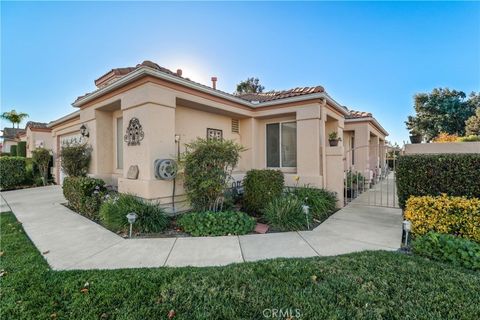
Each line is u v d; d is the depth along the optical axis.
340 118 10.26
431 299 2.54
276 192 6.55
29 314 2.43
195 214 5.43
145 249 4.14
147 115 5.87
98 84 10.51
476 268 3.15
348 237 4.69
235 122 9.41
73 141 10.72
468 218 3.89
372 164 14.37
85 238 4.72
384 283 2.84
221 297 2.67
